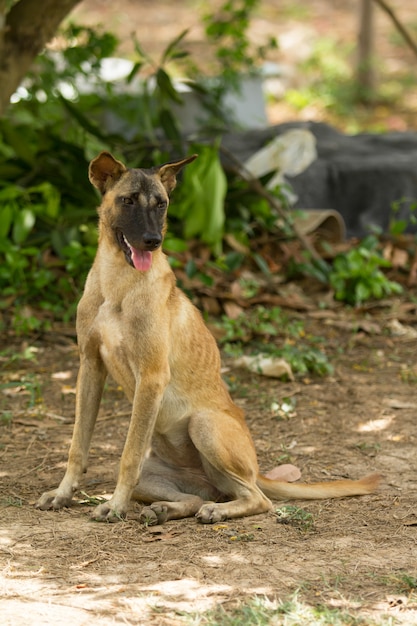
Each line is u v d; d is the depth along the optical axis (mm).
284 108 24906
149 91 14555
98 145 12875
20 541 5926
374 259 11523
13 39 10789
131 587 5277
